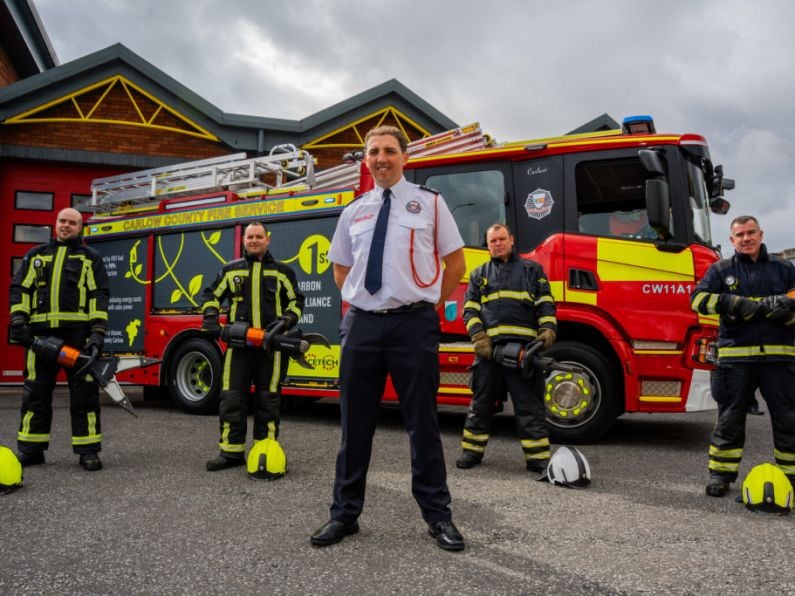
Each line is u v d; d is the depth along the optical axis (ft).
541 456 14.15
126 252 25.31
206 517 10.62
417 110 38.37
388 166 9.29
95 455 14.19
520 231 18.63
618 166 17.95
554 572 8.20
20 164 34.81
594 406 17.51
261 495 12.04
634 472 14.20
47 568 8.30
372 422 9.61
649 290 17.11
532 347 13.82
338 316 20.57
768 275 12.16
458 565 8.43
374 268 9.21
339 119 37.50
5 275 34.09
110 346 25.31
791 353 12.00
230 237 22.88
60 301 14.32
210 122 36.06
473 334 14.69
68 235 14.62
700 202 17.72
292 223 21.56
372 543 9.29
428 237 9.39
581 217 18.08
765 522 10.49
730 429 12.28
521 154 18.86
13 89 33.60
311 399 25.68
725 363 12.34
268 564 8.45
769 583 7.87
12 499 11.66
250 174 22.91
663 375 16.99
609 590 7.63
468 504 11.51
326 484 12.94
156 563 8.48
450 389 19.16
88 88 34.91
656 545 9.29
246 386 14.74
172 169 24.49
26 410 14.38
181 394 23.27
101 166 35.45
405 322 9.24
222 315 22.25
